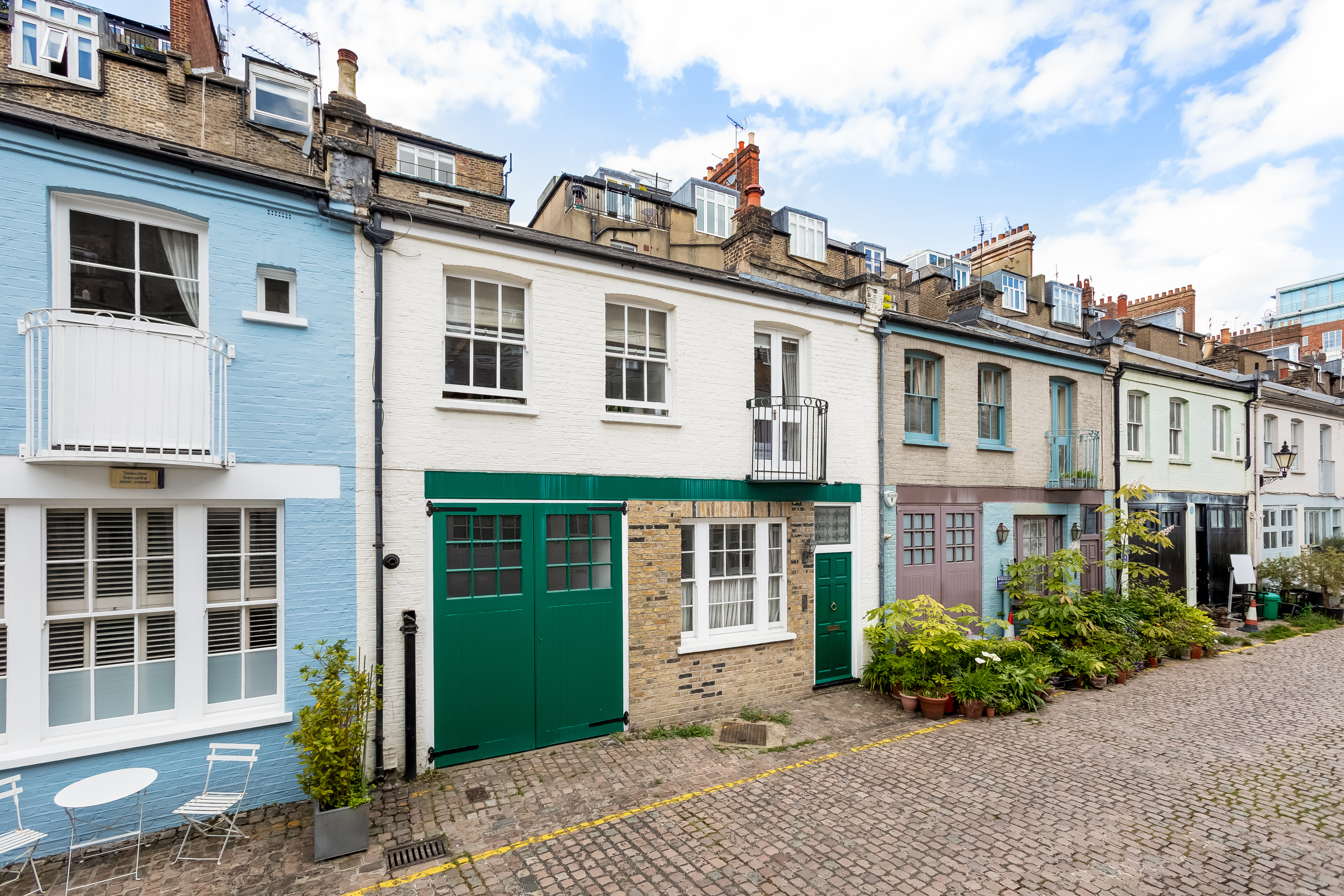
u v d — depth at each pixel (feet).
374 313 20.95
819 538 31.22
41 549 16.81
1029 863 16.14
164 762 17.71
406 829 17.89
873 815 18.62
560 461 24.18
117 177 17.66
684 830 17.85
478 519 22.72
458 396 23.07
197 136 40.27
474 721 22.38
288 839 17.33
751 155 42.50
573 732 24.20
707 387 27.68
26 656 16.57
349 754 17.07
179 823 17.83
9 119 16.22
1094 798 19.63
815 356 30.86
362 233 20.94
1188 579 48.78
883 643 30.86
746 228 40.01
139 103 38.99
